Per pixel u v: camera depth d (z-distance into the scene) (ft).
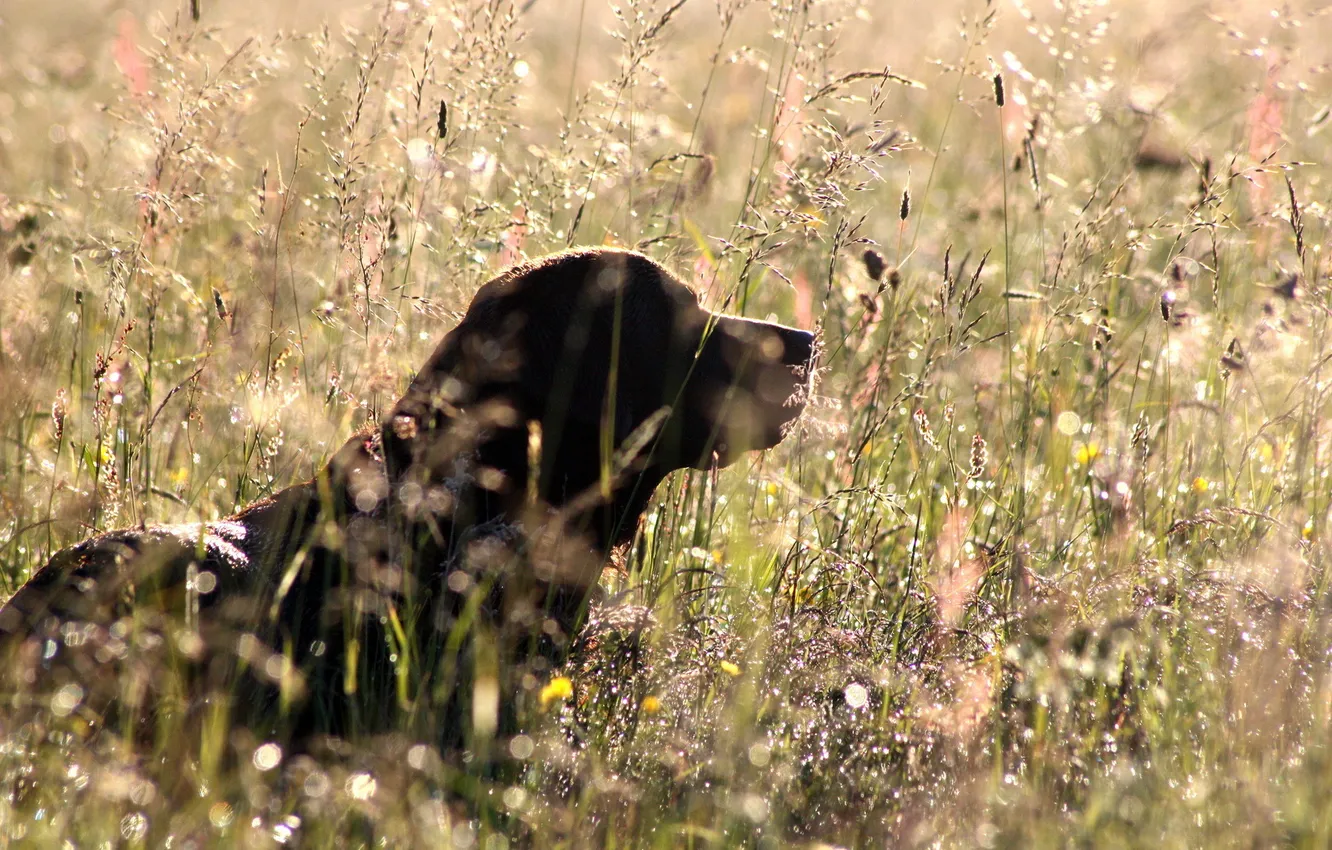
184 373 31.60
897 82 30.66
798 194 29.12
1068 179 41.29
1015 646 21.84
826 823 19.43
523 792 19.38
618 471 23.16
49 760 19.13
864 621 25.16
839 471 29.35
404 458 23.34
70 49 55.11
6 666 20.76
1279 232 35.50
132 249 29.81
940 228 46.32
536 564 22.98
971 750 20.63
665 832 18.51
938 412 33.04
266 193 30.25
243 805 18.95
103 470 27.09
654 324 23.53
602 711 22.20
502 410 23.02
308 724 21.84
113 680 20.68
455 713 21.98
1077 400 32.96
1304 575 24.52
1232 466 30.55
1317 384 28.84
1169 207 35.12
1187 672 22.47
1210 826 18.65
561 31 70.23
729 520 28.81
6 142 49.65
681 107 49.90
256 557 22.39
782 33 31.04
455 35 31.78
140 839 17.94
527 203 30.68
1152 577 24.79
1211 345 34.17
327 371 29.19
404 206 29.58
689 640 22.89
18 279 31.04
